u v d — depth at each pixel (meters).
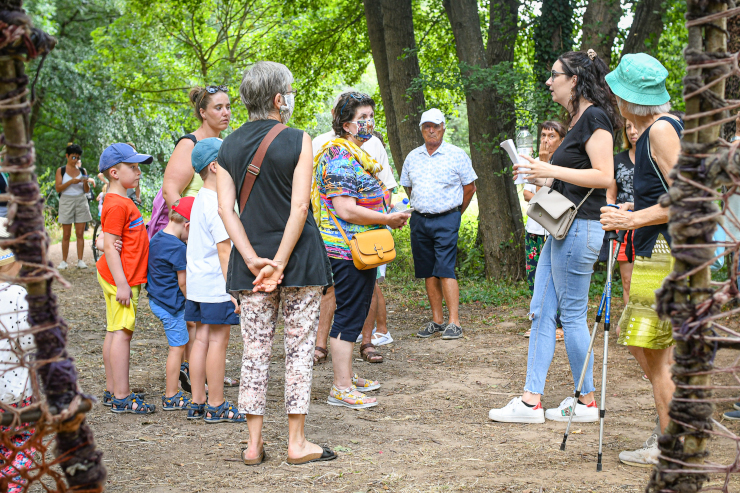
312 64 16.56
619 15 9.75
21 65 1.67
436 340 6.94
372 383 5.15
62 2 21.81
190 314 4.29
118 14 22.44
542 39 10.39
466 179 6.94
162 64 19.36
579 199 4.00
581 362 4.20
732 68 1.66
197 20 19.06
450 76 10.15
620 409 4.50
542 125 6.19
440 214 6.91
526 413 4.25
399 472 3.38
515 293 9.23
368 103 4.59
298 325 3.46
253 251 3.34
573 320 4.16
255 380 3.49
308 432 4.10
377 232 4.52
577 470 3.35
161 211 5.20
